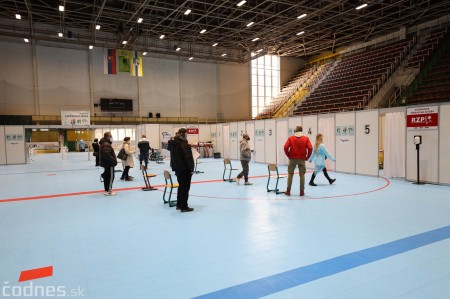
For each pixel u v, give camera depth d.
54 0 20.45
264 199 7.76
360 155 11.91
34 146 31.53
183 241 4.78
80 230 5.41
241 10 20.92
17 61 24.59
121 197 8.32
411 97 19.45
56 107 25.84
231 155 20.78
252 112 33.69
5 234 5.22
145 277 3.58
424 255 4.11
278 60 35.12
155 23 24.02
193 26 24.88
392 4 20.00
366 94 22.86
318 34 27.73
